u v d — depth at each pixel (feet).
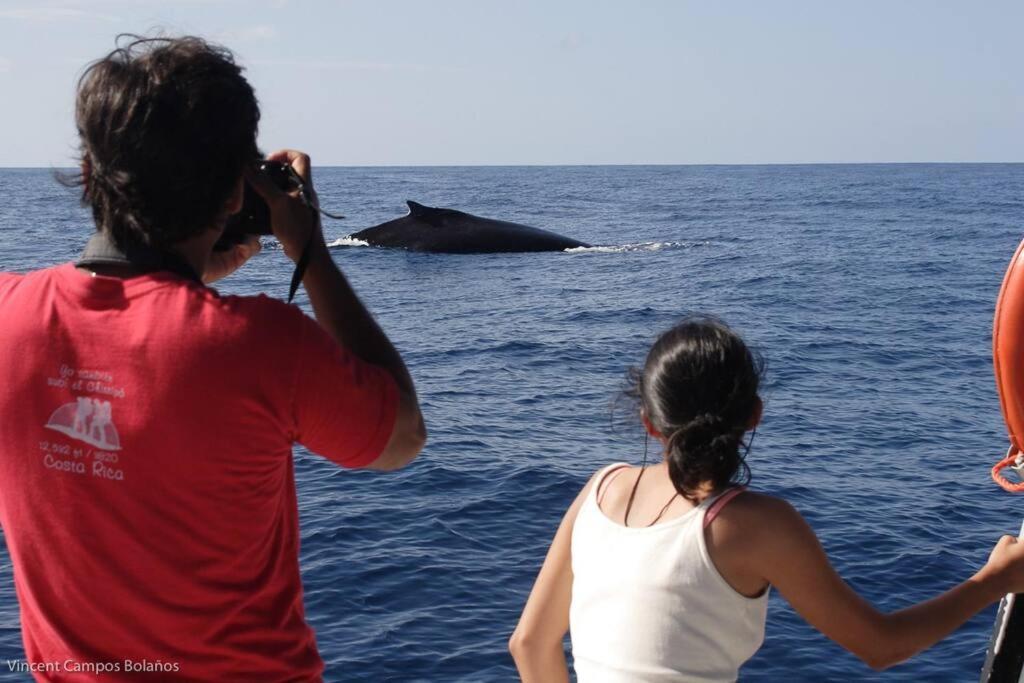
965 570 24.57
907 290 81.25
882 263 100.37
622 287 83.15
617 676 7.20
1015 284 6.88
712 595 7.08
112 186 6.27
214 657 6.50
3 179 504.43
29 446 6.41
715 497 7.22
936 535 26.78
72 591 6.47
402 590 22.97
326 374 6.32
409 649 20.31
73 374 6.32
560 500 29.27
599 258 104.78
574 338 59.77
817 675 19.42
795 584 7.16
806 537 7.14
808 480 31.60
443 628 21.20
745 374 7.31
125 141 6.17
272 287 80.33
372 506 28.45
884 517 28.14
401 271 93.40
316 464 32.30
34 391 6.37
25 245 112.98
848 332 60.95
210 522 6.33
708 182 421.59
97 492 6.30
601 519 7.58
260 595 6.63
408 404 6.72
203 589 6.40
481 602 22.44
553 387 46.37
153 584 6.36
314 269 6.91
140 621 6.42
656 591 7.14
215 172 6.35
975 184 372.17
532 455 33.91
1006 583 7.52
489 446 35.19
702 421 7.12
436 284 85.46
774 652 20.16
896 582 23.99
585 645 7.45
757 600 7.24
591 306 72.90
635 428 8.37
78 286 6.44
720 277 89.30
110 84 6.26
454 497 29.30
